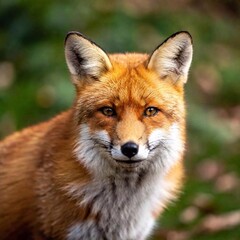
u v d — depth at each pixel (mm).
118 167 11070
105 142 10703
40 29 23062
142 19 23938
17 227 12117
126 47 22031
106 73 11078
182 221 15820
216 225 15281
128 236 11703
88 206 11320
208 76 22938
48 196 11453
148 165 11164
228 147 19719
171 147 11070
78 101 11125
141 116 10758
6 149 12609
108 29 22391
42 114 20094
